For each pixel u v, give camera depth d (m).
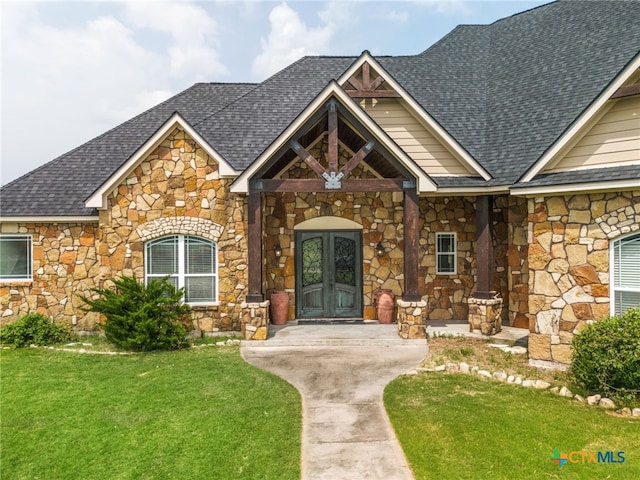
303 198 12.98
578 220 8.52
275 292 12.84
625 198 7.99
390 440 5.86
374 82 12.62
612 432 5.94
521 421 6.27
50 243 12.49
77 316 12.47
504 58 15.27
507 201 13.12
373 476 5.00
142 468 5.25
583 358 7.28
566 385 7.64
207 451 5.59
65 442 5.94
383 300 12.48
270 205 12.91
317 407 6.97
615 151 8.48
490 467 5.12
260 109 14.05
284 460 5.35
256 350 10.27
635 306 7.97
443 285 13.46
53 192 12.88
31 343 11.16
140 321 10.48
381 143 10.61
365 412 6.75
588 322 8.37
